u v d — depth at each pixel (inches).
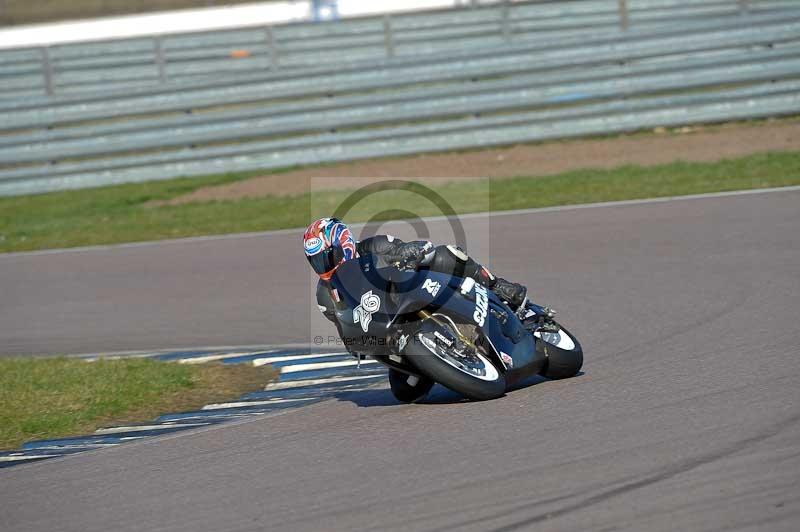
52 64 3129.9
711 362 909.2
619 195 1995.6
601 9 3201.3
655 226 1681.8
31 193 2780.5
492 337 855.1
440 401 890.7
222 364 1191.6
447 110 2706.7
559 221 1814.7
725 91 2586.1
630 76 2655.0
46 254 2086.6
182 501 681.6
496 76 2738.7
